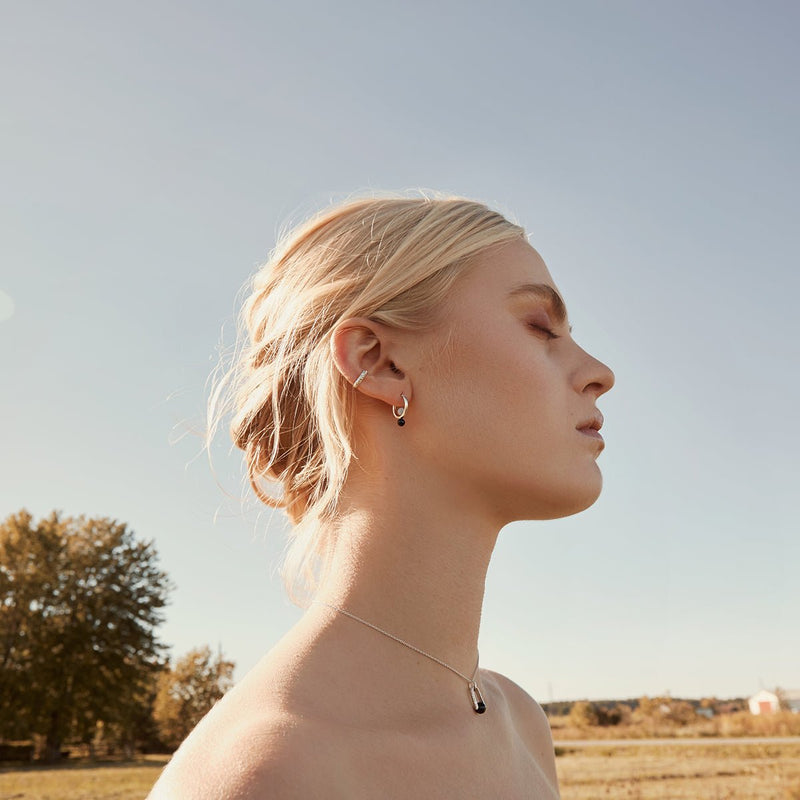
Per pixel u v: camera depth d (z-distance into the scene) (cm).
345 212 118
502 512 100
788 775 1109
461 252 105
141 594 3912
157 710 4138
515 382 98
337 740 78
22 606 3753
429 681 93
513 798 93
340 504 102
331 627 91
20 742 3631
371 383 99
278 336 114
